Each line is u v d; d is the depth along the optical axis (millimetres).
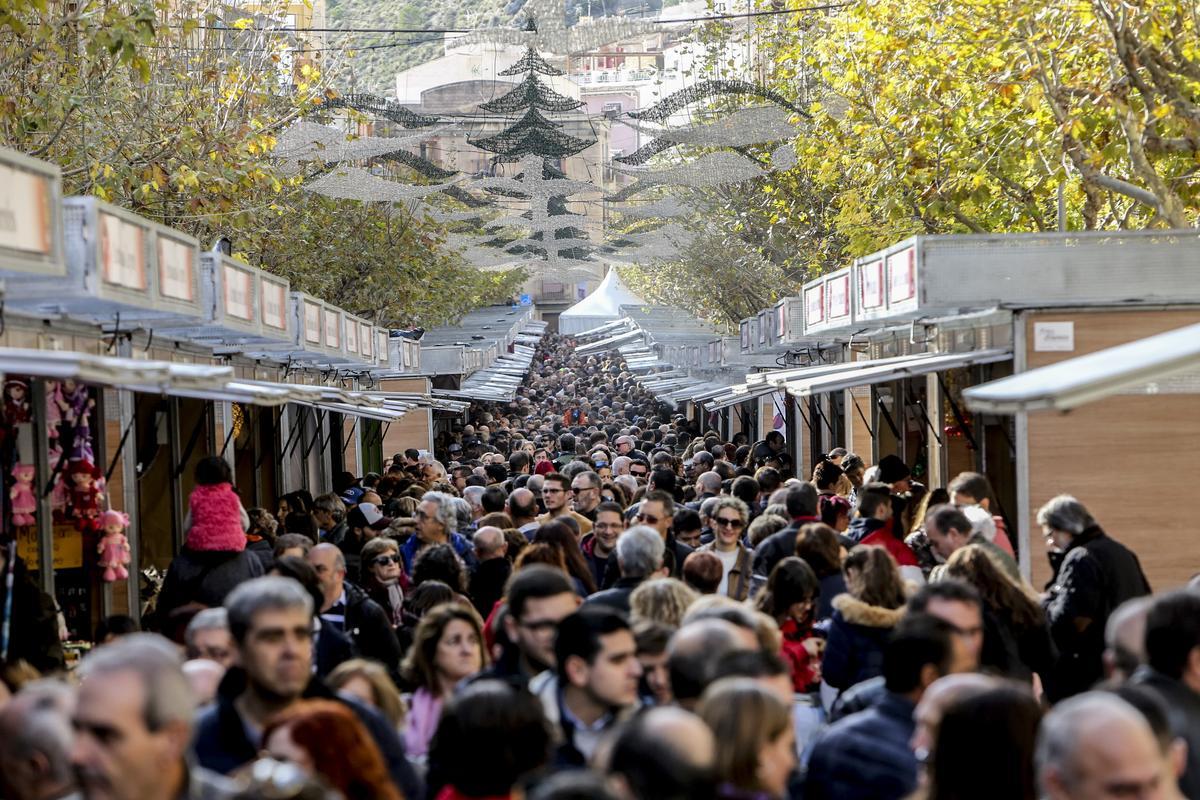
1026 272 18734
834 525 18688
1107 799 6000
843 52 33594
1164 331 18672
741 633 9227
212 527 15586
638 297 96500
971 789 6668
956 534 13945
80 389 17594
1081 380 8492
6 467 15922
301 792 5840
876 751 8430
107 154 28953
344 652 12250
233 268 21047
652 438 49562
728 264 59500
